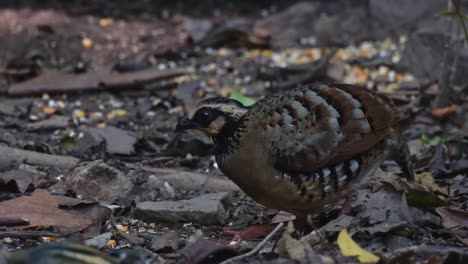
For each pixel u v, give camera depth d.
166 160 12.84
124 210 10.54
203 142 13.10
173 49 17.53
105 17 19.33
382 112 9.05
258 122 9.11
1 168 12.12
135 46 17.89
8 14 18.53
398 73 16.52
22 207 10.04
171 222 10.17
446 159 11.88
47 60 17.09
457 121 14.12
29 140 13.58
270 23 19.05
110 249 9.27
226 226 10.14
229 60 17.41
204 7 20.53
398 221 9.06
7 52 17.19
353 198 9.55
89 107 15.28
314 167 8.95
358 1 19.30
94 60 17.27
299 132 8.95
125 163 12.48
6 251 7.94
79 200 10.34
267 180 9.02
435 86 15.46
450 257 8.10
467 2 17.31
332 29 18.58
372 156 9.20
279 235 8.84
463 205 10.05
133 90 16.03
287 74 16.20
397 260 8.29
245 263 8.31
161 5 20.33
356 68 16.86
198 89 15.87
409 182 9.85
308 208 9.30
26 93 15.62
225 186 11.60
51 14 18.72
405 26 18.39
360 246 8.75
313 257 8.13
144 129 14.34
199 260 8.49
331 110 8.98
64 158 12.41
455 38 15.73
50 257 7.41
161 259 8.73
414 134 13.64
